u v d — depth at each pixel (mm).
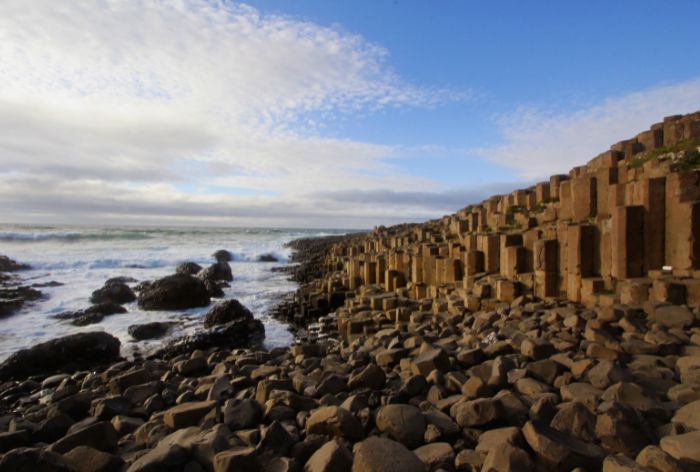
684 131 13320
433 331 10547
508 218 17578
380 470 3566
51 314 17828
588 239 10648
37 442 5516
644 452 3473
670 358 6199
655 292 8609
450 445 4250
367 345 9656
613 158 15156
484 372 6238
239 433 4734
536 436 3828
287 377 7145
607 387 5207
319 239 71500
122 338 14922
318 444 4449
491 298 11945
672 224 9500
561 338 7480
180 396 6816
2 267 28484
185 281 20000
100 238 56375
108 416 6375
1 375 11273
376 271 19828
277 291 25062
